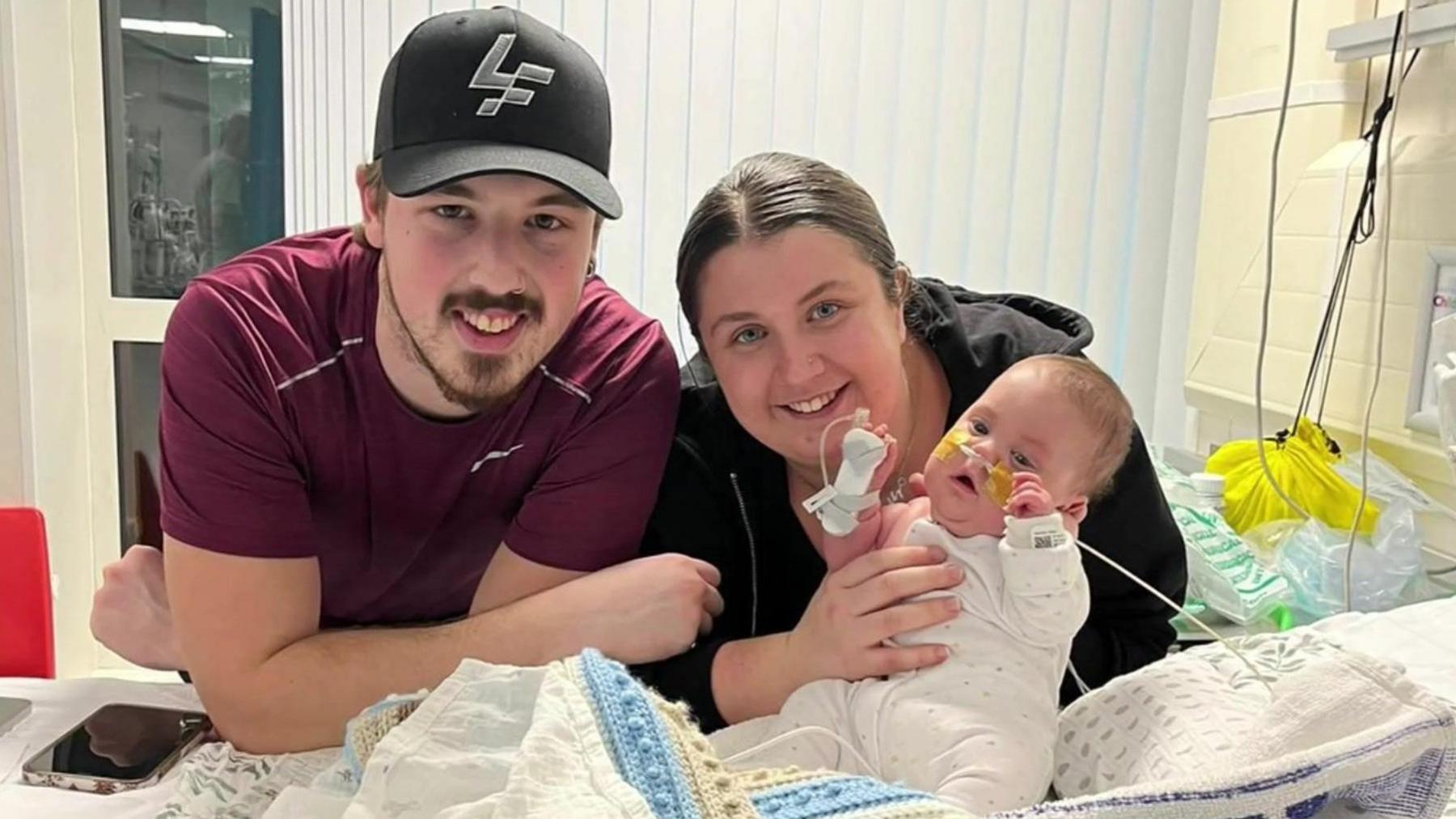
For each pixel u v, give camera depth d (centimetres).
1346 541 163
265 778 114
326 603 135
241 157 283
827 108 241
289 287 121
